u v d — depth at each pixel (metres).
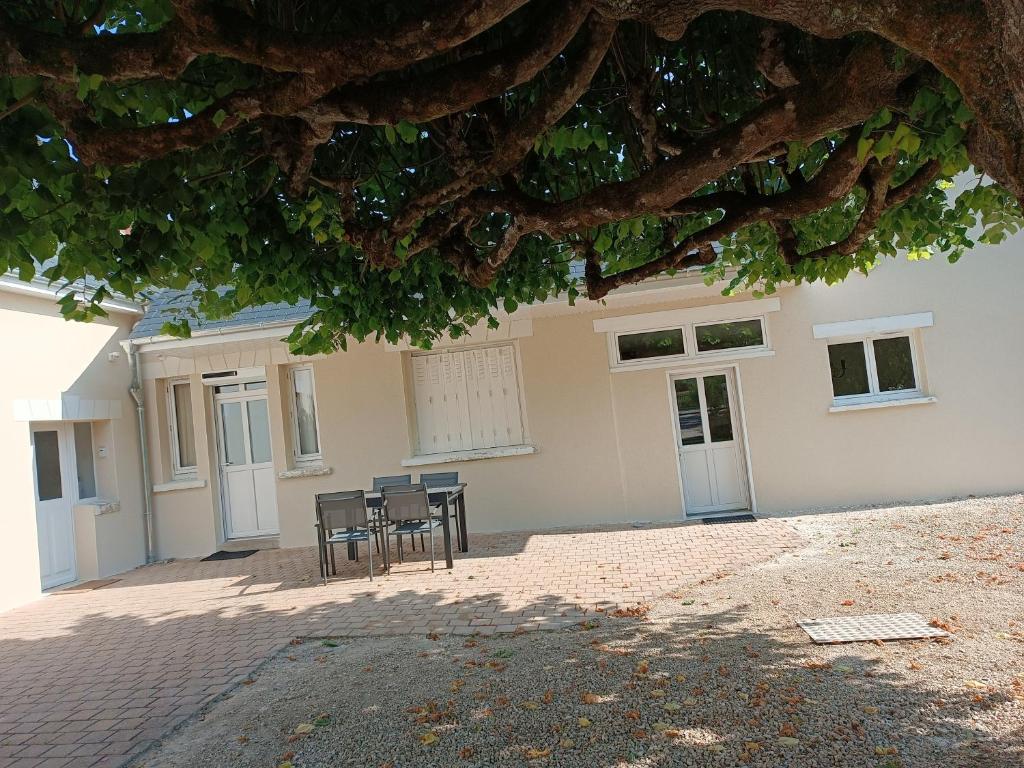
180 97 3.47
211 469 11.86
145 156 3.21
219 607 8.00
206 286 5.29
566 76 3.39
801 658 4.80
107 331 11.40
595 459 10.94
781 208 4.29
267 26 2.65
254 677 5.55
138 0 3.09
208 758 4.20
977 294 10.35
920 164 5.07
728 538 9.02
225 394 12.17
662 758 3.66
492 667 5.21
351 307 6.25
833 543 8.18
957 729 3.69
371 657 5.72
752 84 4.50
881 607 5.75
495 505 11.12
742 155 3.46
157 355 11.94
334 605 7.54
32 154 3.26
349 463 11.47
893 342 10.66
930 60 2.42
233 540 11.97
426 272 6.33
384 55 2.63
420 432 11.55
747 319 10.76
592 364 10.96
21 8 2.96
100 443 11.27
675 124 5.06
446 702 4.62
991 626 5.08
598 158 5.20
